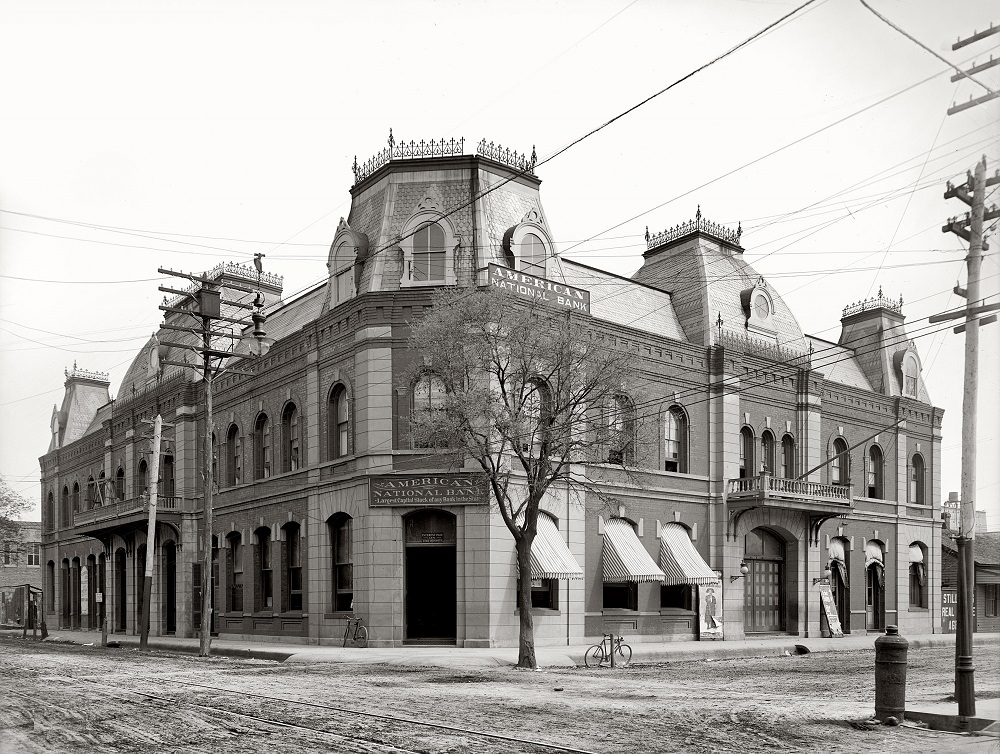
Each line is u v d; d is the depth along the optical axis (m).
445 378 24.83
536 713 14.80
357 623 30.45
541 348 24.61
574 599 31.53
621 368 26.03
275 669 23.89
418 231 31.44
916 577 47.66
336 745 11.66
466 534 29.55
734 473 37.59
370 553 30.19
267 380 38.09
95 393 65.19
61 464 61.53
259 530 38.09
